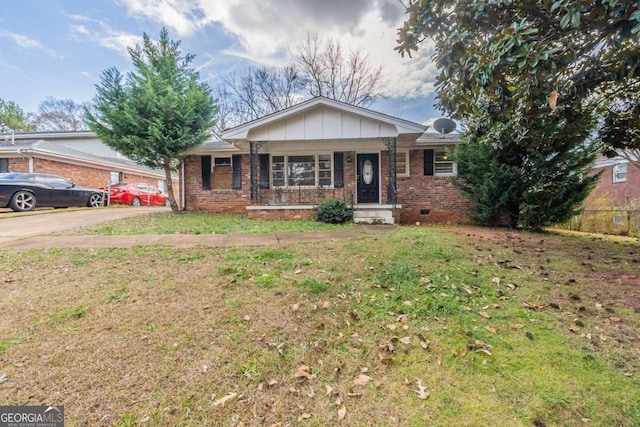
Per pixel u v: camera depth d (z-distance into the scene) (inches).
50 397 73.4
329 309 116.6
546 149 296.5
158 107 372.2
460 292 131.6
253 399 73.2
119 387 76.6
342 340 97.3
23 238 235.6
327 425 65.9
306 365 85.4
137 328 103.0
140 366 84.4
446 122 419.8
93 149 772.0
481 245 222.1
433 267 164.4
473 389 75.0
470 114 187.9
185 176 462.6
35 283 141.0
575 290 132.0
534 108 185.3
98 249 200.2
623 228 356.2
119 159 774.5
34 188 398.0
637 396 70.9
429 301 122.3
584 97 173.5
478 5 129.0
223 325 104.9
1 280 144.8
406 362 86.4
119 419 67.2
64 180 448.8
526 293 130.3
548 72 126.2
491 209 349.7
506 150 326.6
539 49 118.6
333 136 371.6
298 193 432.1
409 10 146.6
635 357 85.1
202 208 462.0
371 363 86.3
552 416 66.2
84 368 83.4
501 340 95.3
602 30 122.6
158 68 390.9
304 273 153.5
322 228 304.7
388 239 234.4
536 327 102.4
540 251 206.8
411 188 433.1
